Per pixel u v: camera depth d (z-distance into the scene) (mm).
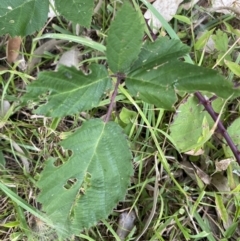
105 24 309
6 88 290
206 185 304
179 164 304
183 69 213
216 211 305
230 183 294
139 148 303
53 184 250
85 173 246
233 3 309
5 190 281
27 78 299
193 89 212
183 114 283
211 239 296
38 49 307
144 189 304
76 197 252
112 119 303
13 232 296
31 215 298
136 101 297
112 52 220
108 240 303
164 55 227
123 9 211
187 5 313
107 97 292
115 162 243
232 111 305
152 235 299
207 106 279
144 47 228
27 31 258
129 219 304
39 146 304
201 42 300
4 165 301
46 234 293
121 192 248
